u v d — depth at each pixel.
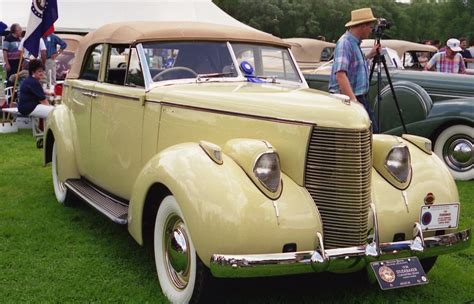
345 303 3.58
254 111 3.48
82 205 5.58
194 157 3.23
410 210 3.43
